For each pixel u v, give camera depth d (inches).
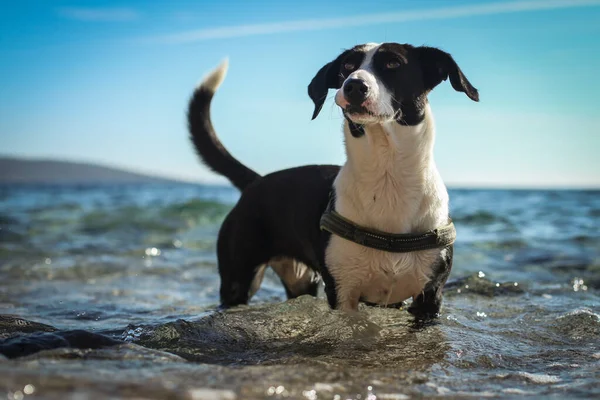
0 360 29.0
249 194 53.6
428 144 42.3
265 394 26.1
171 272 78.2
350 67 43.2
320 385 28.1
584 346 40.8
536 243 96.0
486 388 30.4
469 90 43.6
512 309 51.6
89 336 34.3
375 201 42.3
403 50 42.4
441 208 43.6
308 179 49.7
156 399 23.5
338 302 45.0
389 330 42.4
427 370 33.6
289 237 50.5
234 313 44.7
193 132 59.4
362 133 41.6
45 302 59.2
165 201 248.4
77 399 22.5
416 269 43.3
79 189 554.9
